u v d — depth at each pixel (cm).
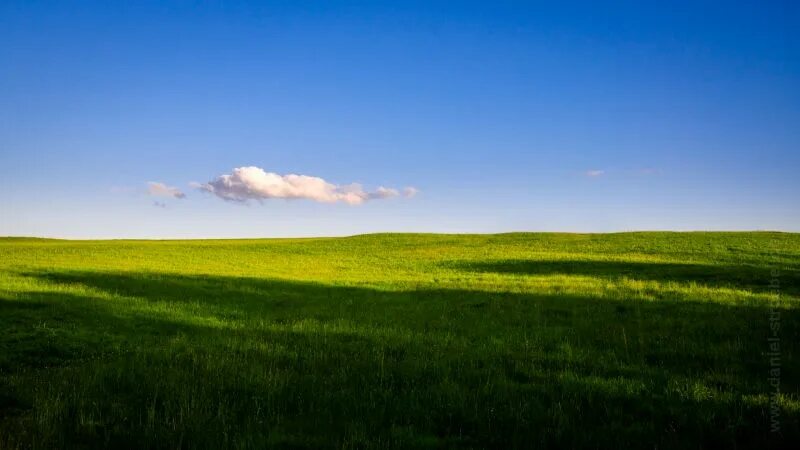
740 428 797
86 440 775
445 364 1220
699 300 2267
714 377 1067
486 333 1661
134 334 1695
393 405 918
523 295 2605
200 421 823
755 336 1493
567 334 1617
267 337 1609
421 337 1586
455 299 2520
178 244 6769
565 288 2852
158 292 2714
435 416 870
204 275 3519
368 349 1422
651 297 2398
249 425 810
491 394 980
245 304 2425
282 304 2455
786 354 1243
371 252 5969
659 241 5681
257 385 1039
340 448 729
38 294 2428
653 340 1488
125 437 778
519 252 5434
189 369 1191
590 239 6400
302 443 748
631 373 1134
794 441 749
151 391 1009
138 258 4816
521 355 1314
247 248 6297
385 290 2941
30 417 841
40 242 7362
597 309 2111
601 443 748
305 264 4775
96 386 1046
